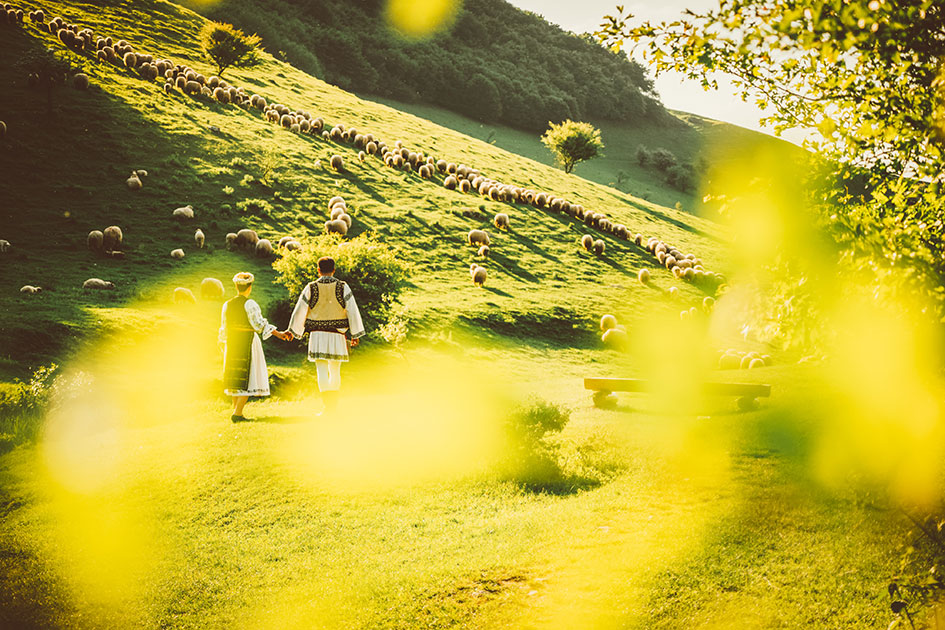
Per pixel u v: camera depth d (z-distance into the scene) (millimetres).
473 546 6992
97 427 12766
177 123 53625
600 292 46062
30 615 6195
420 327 33781
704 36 4176
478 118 144000
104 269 34031
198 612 6105
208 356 24703
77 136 47500
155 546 7344
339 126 65625
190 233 40188
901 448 7074
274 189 48281
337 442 10250
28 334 23109
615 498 8156
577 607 5535
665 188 125875
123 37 72438
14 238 35875
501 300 40625
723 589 5570
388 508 8156
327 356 11578
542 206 62094
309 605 6023
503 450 9977
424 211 52719
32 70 54062
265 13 133250
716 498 7559
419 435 10586
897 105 3924
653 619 5262
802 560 5816
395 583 6273
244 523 7785
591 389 14359
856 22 3385
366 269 25641
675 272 52688
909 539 4664
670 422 11930
